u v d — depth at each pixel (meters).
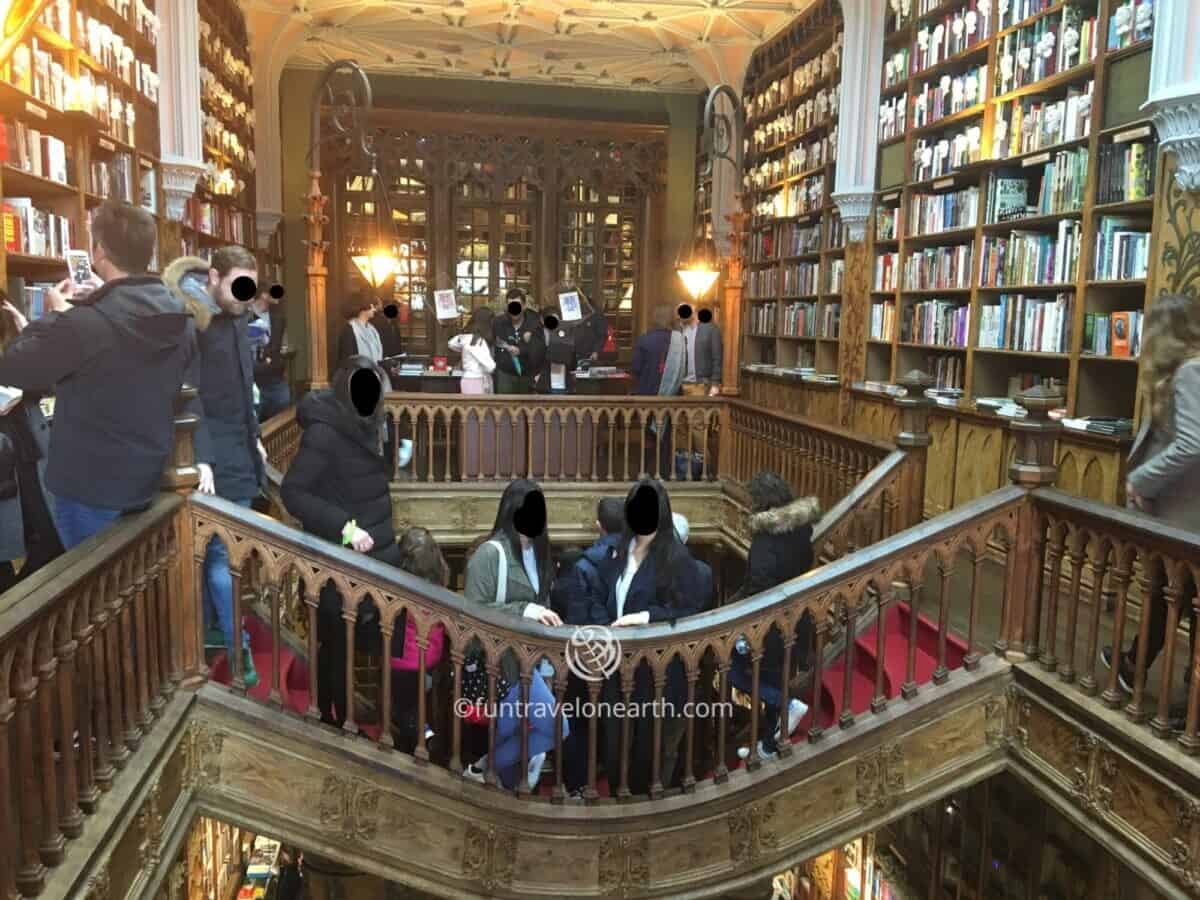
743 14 11.22
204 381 3.87
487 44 12.55
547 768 4.34
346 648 3.47
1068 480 5.80
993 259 6.91
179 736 3.09
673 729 4.02
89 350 2.70
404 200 14.09
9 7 3.06
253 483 4.08
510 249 14.47
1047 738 3.69
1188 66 4.59
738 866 3.80
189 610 3.27
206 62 9.72
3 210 4.90
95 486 2.80
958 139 7.43
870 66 8.76
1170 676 3.10
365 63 13.52
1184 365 3.23
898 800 3.89
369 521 3.87
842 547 5.22
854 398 9.30
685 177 14.60
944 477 7.37
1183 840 2.98
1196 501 3.25
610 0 10.69
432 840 3.57
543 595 4.01
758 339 12.75
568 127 14.09
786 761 3.80
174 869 3.18
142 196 7.44
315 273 8.15
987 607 5.11
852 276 9.34
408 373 10.37
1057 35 6.22
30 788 2.13
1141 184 5.34
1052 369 6.75
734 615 3.67
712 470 8.67
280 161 13.01
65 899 2.15
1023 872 5.05
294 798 3.37
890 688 4.44
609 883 3.71
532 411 8.30
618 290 14.76
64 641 2.30
